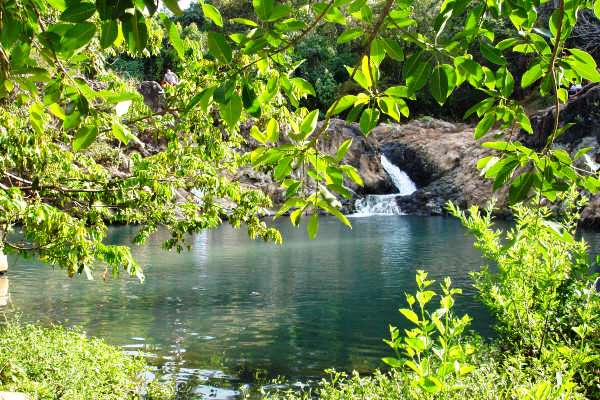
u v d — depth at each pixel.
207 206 8.10
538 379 4.27
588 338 5.59
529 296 6.08
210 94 1.79
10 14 1.66
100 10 1.52
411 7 1.76
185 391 8.51
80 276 17.28
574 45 38.38
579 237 25.64
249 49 1.69
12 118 5.77
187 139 8.05
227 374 9.32
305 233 28.55
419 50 1.75
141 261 20.39
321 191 1.88
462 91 51.41
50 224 5.59
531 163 2.00
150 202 7.45
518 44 2.00
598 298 5.75
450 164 41.34
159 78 44.62
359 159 41.31
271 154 1.87
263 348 10.77
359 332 11.88
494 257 6.39
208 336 11.54
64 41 1.59
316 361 10.02
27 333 9.38
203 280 17.12
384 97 1.87
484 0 1.82
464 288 15.84
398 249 23.17
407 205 39.16
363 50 1.78
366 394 4.79
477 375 4.37
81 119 1.84
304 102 53.16
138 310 13.55
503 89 2.04
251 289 15.97
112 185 7.37
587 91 35.31
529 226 2.06
